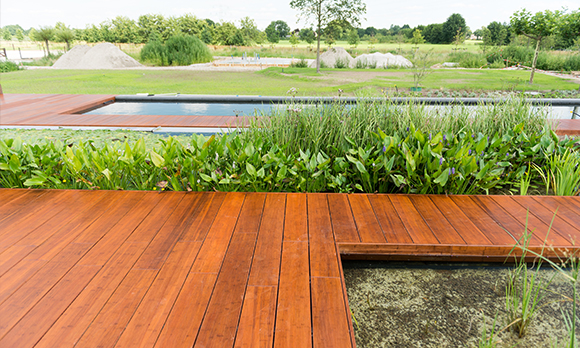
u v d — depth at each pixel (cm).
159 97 832
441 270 198
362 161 266
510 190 289
